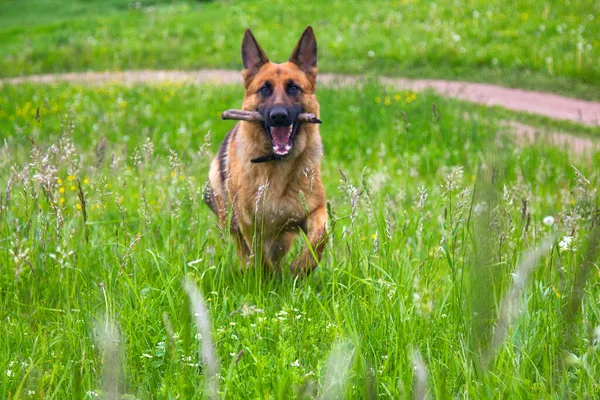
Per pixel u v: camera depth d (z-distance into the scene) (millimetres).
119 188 6434
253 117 4844
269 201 4883
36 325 3586
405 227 4352
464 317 3240
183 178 5477
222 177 5336
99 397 2643
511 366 2861
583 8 19062
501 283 3176
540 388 2721
